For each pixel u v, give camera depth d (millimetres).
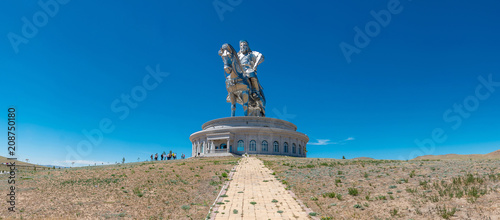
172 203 16109
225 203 15539
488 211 10742
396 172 19969
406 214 11758
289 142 67188
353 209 13305
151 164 35438
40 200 16234
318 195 16688
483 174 15867
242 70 67625
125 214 13969
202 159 47281
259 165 33719
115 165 37375
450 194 12742
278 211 13734
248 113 67062
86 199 16578
